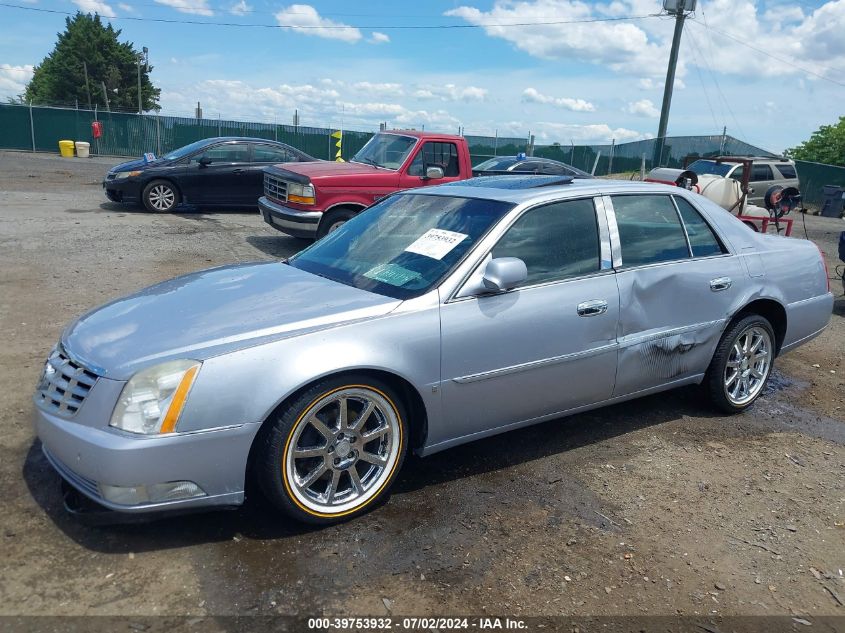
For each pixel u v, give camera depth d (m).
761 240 4.98
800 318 5.09
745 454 4.27
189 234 11.20
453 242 3.76
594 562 3.09
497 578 2.94
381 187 9.84
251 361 2.96
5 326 5.92
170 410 2.82
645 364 4.24
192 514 3.21
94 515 2.88
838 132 37.12
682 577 3.02
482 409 3.64
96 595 2.71
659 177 13.44
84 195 16.11
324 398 3.11
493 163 17.09
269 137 33.53
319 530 3.22
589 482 3.82
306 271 4.06
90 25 71.62
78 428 2.88
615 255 4.11
